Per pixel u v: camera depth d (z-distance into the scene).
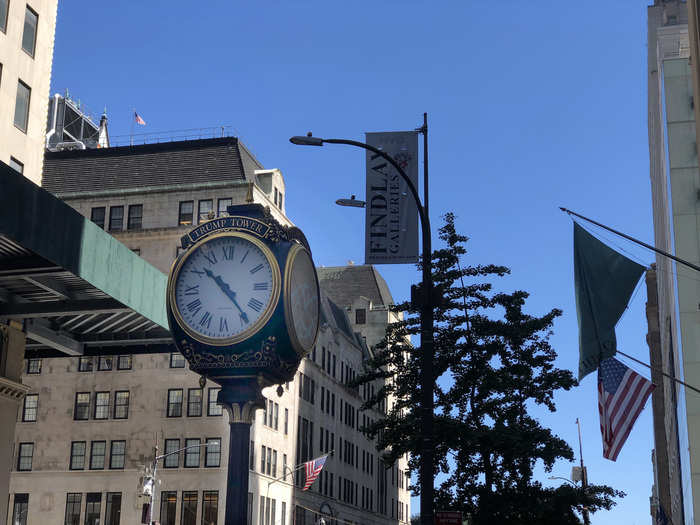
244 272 18.59
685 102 65.81
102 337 38.50
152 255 83.25
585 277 24.31
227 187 83.94
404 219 25.83
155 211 84.94
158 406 78.56
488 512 35.84
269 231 18.78
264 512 80.81
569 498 36.22
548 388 38.38
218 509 75.06
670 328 73.81
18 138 41.97
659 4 101.75
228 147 87.81
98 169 89.81
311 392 96.88
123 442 78.25
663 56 78.75
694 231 62.56
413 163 26.14
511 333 38.12
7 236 25.98
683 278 61.59
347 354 112.62
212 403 77.69
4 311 32.88
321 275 138.38
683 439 63.22
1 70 40.94
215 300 18.52
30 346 39.03
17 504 78.31
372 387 122.38
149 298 34.53
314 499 94.69
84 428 79.19
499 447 35.97
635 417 25.48
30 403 80.75
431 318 20.98
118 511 76.38
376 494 121.25
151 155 89.12
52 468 78.62
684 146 64.69
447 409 37.75
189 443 77.19
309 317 19.59
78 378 80.62
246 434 17.91
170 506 75.94
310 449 95.00
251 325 18.17
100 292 32.06
